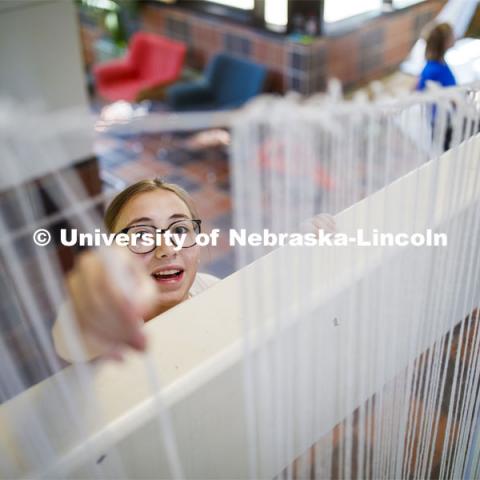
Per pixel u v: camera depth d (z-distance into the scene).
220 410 0.86
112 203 1.16
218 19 5.41
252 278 0.63
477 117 0.64
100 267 0.49
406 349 0.78
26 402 0.65
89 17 6.10
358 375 0.74
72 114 0.41
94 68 5.29
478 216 0.75
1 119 0.39
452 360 0.94
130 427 0.73
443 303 0.78
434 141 0.61
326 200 0.54
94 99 5.26
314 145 0.49
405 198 0.65
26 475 0.67
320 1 4.72
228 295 0.91
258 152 0.46
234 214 0.49
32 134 0.40
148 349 0.52
